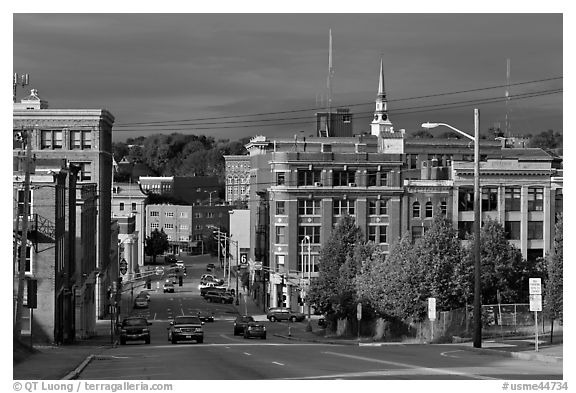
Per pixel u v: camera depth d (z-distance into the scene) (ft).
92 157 428.56
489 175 431.84
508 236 430.61
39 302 230.48
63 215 253.85
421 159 563.48
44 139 428.15
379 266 272.31
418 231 443.73
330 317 321.93
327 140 562.66
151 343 252.62
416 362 138.10
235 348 202.28
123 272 626.23
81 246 303.68
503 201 431.02
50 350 196.03
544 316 225.76
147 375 119.55
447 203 440.86
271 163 452.35
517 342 193.67
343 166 446.60
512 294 287.07
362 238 336.29
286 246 450.30
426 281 246.68
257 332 289.12
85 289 316.81
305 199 448.65
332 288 325.42
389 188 442.50
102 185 428.56
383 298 256.73
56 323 236.22
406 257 251.60
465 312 242.37
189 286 639.35
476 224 184.85
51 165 262.26
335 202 448.65
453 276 247.50
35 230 228.63
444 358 149.48
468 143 568.82
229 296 536.01
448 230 252.62
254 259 533.96
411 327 253.44
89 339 297.74
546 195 433.07
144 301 490.49
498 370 121.19
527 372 117.50
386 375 112.37
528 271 294.66
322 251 335.26
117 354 178.50
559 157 484.33
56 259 233.96
